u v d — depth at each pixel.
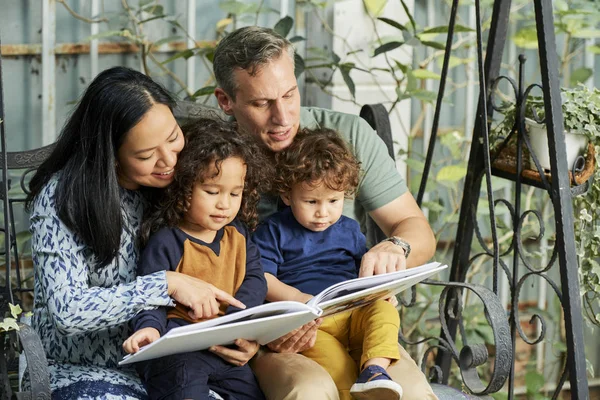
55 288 2.45
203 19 4.08
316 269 2.86
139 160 2.46
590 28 4.34
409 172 4.41
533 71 4.57
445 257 4.52
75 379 2.53
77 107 2.54
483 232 4.50
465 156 4.42
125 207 2.61
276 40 2.84
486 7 4.30
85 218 2.47
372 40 4.10
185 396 2.44
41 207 2.51
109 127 2.44
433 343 4.37
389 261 2.75
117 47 3.99
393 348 2.64
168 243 2.55
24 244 3.92
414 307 4.38
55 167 2.56
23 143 3.93
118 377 2.56
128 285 2.45
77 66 3.95
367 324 2.73
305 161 2.75
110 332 2.61
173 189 2.53
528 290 4.61
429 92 3.88
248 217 2.72
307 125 3.13
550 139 2.92
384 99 4.18
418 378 2.65
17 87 3.89
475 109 4.45
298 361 2.63
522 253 3.15
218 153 2.47
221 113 3.22
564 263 2.91
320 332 2.83
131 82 2.46
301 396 2.52
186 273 2.57
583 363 2.90
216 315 2.56
